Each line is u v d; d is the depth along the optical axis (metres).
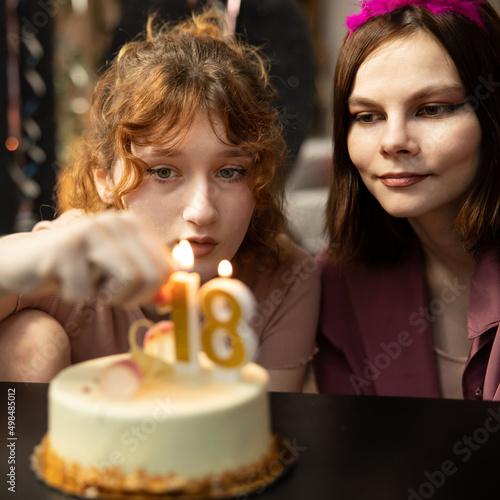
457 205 1.21
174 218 1.10
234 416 0.71
